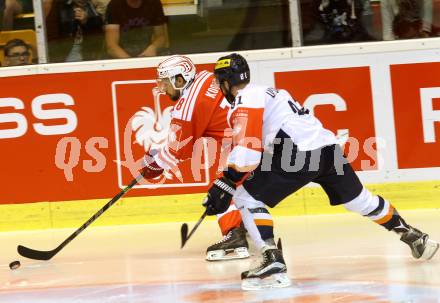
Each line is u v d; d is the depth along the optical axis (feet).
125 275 48.39
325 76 61.05
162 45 63.10
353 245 52.39
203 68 61.62
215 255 51.06
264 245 43.32
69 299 43.60
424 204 61.31
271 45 62.23
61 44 63.05
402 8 61.16
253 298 41.60
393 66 60.70
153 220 62.54
